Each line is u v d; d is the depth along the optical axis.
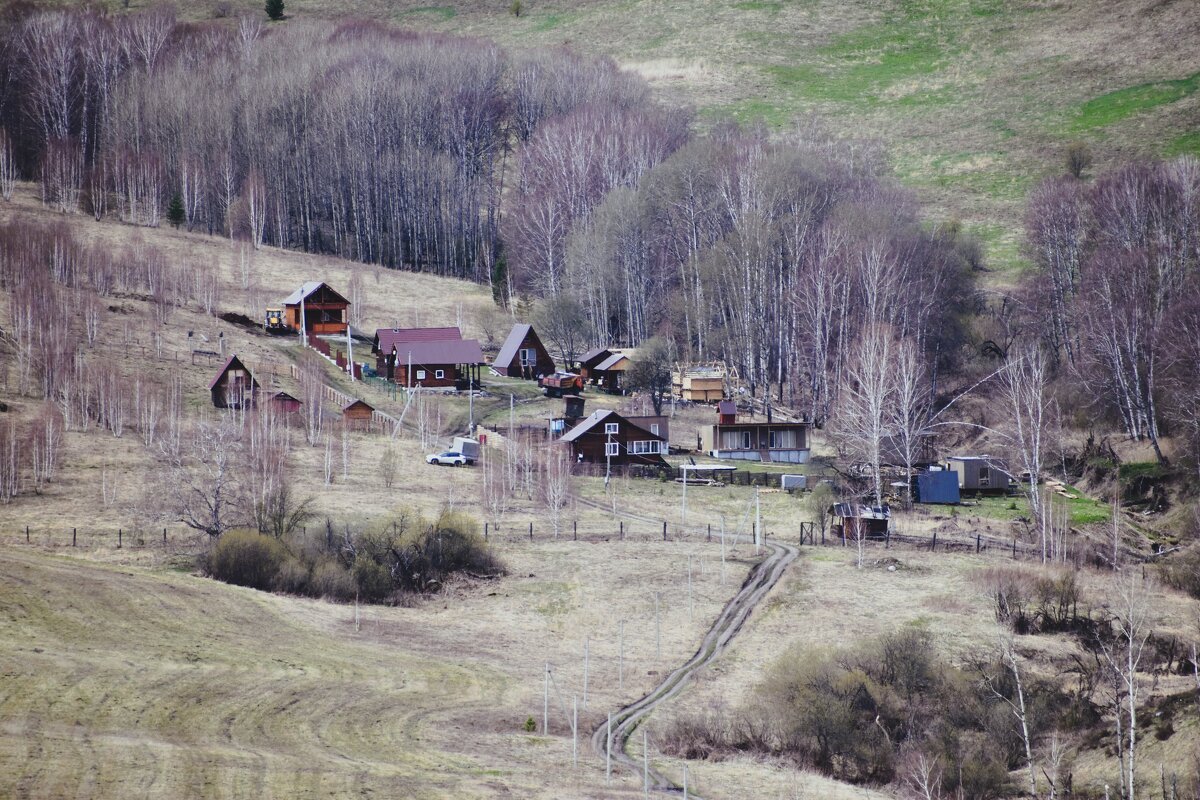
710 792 182.00
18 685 186.00
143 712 183.75
